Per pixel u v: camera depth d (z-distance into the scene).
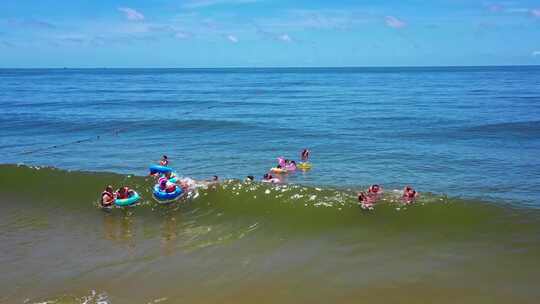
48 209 20.50
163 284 13.98
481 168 27.17
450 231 17.34
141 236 17.64
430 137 38.22
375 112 55.88
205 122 48.03
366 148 33.91
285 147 34.78
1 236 17.75
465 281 14.00
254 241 17.11
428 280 14.10
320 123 47.19
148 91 100.25
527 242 16.27
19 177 23.33
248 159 30.78
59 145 36.50
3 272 14.76
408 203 19.28
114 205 20.52
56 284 13.94
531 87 98.81
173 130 43.75
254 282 14.10
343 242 16.84
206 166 28.83
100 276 14.45
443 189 22.92
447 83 120.00
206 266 15.15
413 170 26.98
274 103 70.19
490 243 16.33
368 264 15.18
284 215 19.17
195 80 159.38
